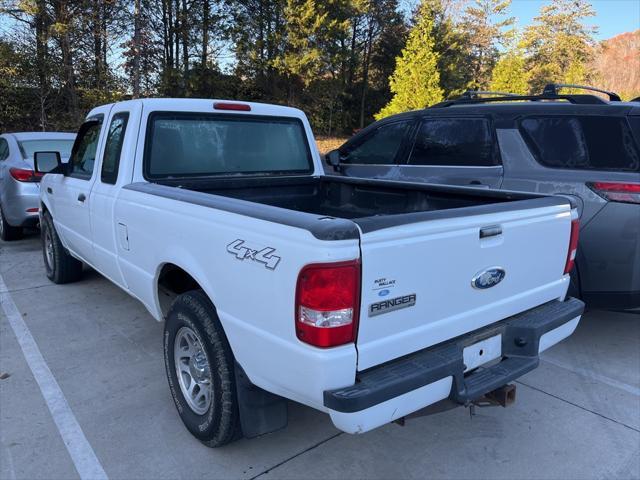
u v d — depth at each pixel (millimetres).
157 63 25719
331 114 34094
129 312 5000
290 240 2090
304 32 28219
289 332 2135
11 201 7355
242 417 2584
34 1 20547
